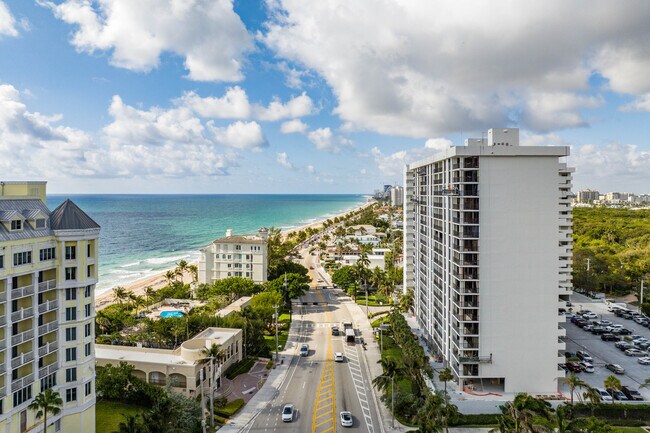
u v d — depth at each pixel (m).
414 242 125.50
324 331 116.31
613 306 133.12
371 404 73.19
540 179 72.94
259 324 99.06
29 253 53.50
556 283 73.50
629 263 164.50
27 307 54.09
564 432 49.41
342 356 94.25
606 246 197.00
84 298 59.56
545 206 73.25
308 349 101.94
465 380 78.25
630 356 97.19
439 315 90.19
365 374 86.69
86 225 59.47
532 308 73.62
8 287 50.62
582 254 163.38
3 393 49.88
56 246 57.25
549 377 74.19
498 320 73.62
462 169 73.25
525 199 73.06
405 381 79.44
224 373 85.44
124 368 73.06
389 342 105.25
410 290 125.94
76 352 58.69
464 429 63.94
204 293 138.38
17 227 52.50
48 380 56.34
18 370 52.97
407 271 130.38
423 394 68.62
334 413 69.75
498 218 73.00
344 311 137.50
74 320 58.59
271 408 71.62
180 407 62.12
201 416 65.81
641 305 124.75
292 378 84.75
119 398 72.00
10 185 58.81
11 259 50.84
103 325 103.50
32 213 54.91
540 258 73.31
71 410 58.00
